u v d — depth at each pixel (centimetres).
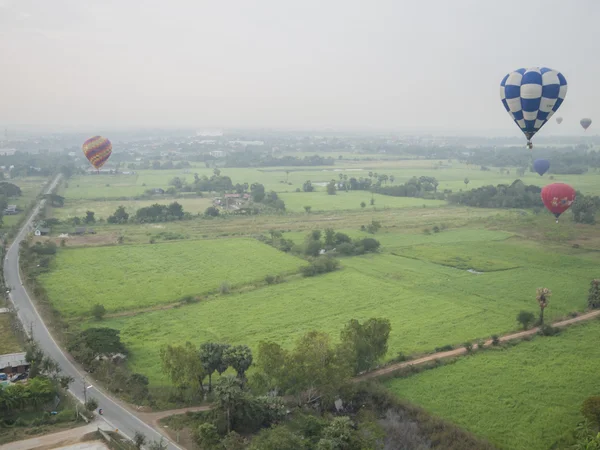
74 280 12325
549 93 9094
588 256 14600
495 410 6931
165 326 9812
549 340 9069
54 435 6181
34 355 7975
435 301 11075
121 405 6919
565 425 6575
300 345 7100
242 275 12838
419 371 8006
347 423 6050
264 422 6475
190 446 6009
